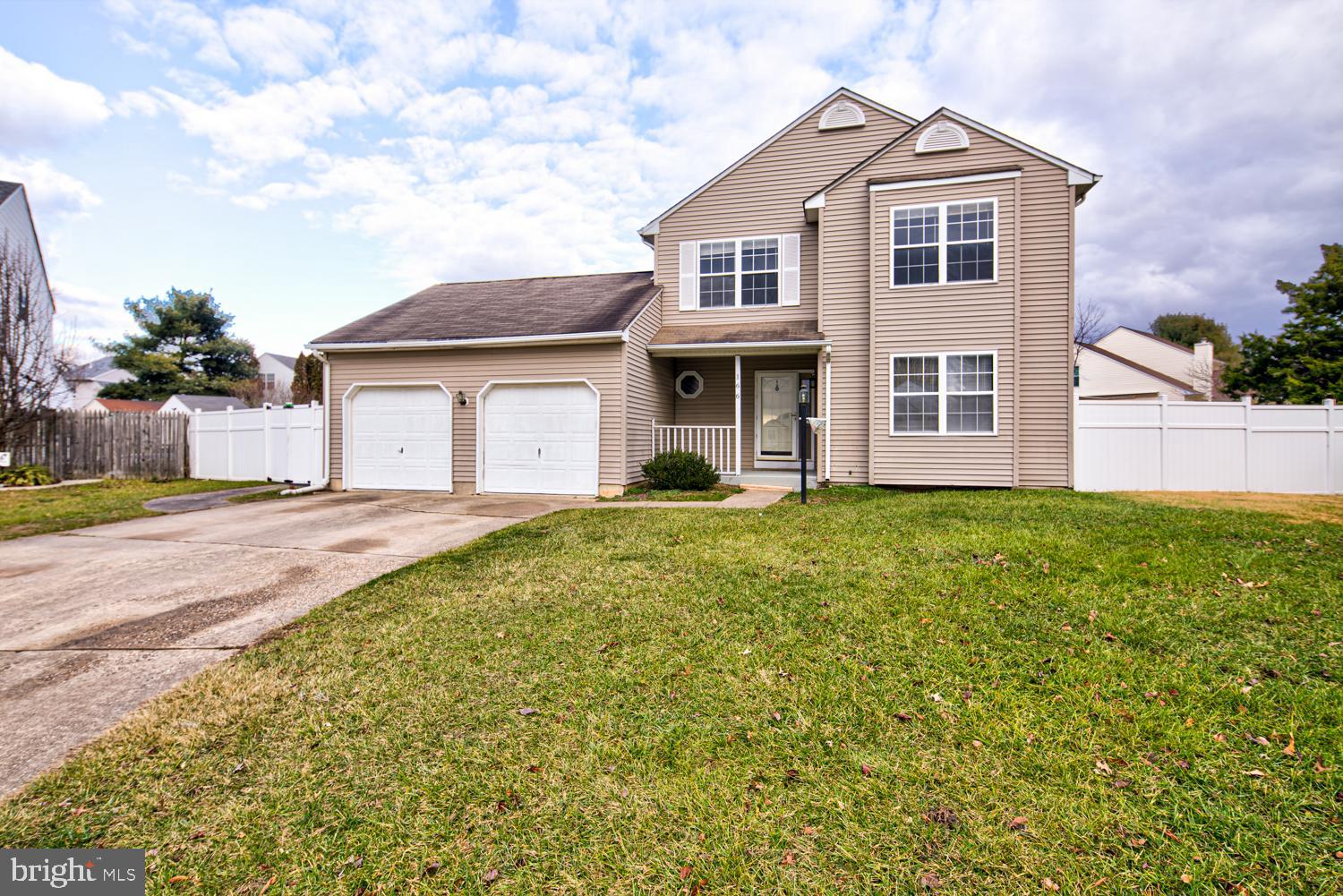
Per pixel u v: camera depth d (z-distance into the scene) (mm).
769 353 12836
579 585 5418
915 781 2678
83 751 3078
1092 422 11469
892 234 11469
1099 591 4785
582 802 2623
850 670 3684
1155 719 3086
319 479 13508
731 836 2396
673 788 2693
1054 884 2123
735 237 13789
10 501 11484
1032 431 10969
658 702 3410
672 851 2336
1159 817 2432
